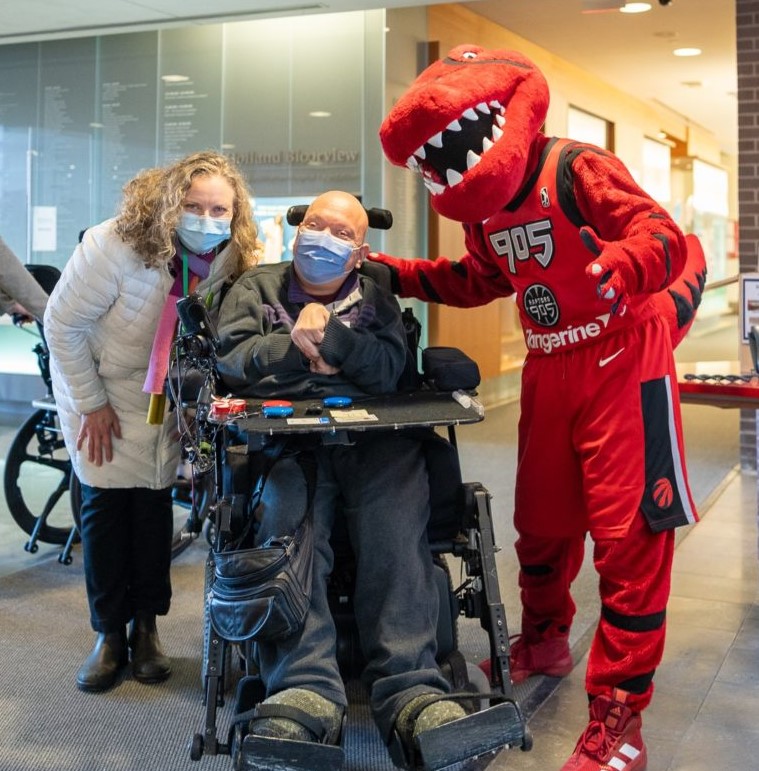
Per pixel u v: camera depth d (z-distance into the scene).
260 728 1.89
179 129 6.82
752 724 2.55
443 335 7.72
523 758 2.36
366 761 2.36
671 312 2.44
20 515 4.13
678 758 2.37
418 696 2.00
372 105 6.36
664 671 2.90
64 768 2.31
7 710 2.62
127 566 2.83
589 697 2.33
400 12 6.52
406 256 6.85
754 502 5.10
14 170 7.32
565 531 2.46
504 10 7.91
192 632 3.21
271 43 6.54
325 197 2.44
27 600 3.51
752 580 3.78
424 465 2.33
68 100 7.10
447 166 2.17
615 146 12.10
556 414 2.37
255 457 2.29
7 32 6.45
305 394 2.38
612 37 9.05
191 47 6.73
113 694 2.74
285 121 6.55
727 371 3.41
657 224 2.01
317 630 2.10
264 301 2.50
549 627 2.80
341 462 2.29
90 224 7.13
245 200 2.69
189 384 2.36
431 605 2.18
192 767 2.32
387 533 2.19
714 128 17.11
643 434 2.24
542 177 2.23
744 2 5.94
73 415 2.74
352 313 2.46
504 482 5.58
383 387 2.41
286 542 2.08
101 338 2.68
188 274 2.62
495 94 2.15
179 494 3.71
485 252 2.51
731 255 21.77
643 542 2.25
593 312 2.26
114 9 5.84
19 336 7.24
